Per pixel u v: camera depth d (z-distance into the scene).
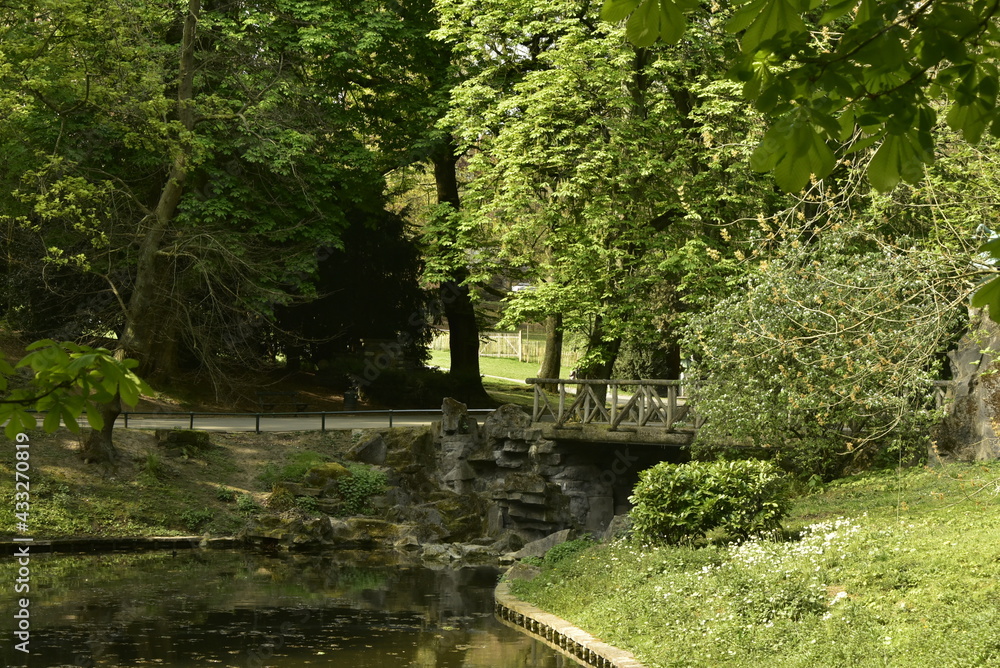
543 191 25.64
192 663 12.12
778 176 2.82
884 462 19.02
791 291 15.38
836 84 2.75
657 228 25.27
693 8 2.79
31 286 27.66
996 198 10.58
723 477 15.19
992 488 14.39
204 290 29.16
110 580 17.58
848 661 9.39
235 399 32.75
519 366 56.94
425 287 37.59
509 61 27.05
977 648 8.86
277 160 26.27
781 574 12.16
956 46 2.72
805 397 15.48
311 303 35.00
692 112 22.77
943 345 13.11
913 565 11.49
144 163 26.53
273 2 27.91
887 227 16.05
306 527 22.52
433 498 25.62
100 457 23.05
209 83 27.08
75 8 18.36
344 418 30.97
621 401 38.09
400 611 15.64
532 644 13.30
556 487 23.62
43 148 24.23
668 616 12.02
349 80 30.03
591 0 23.97
